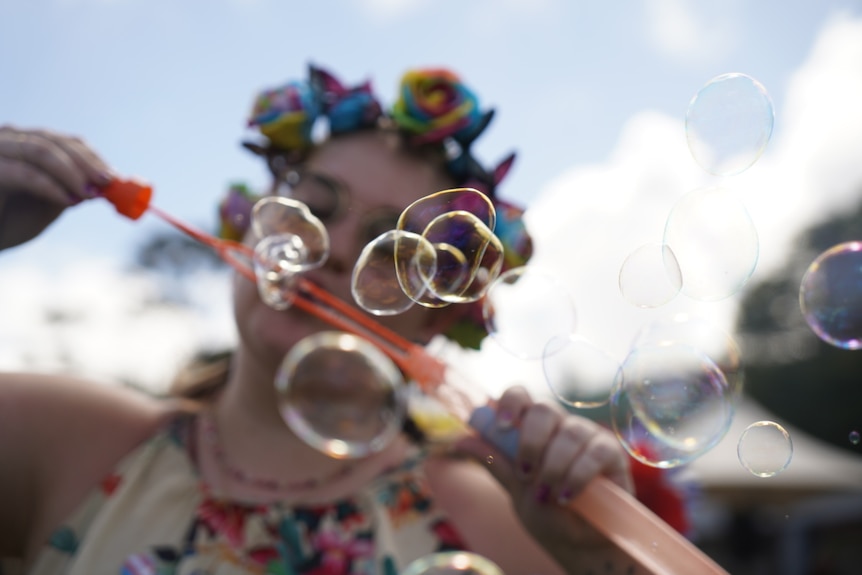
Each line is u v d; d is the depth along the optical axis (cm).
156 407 134
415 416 141
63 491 121
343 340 122
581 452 110
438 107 137
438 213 108
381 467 126
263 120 143
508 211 149
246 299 125
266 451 124
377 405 118
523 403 116
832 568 521
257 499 118
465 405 120
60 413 128
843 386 1044
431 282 105
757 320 1205
